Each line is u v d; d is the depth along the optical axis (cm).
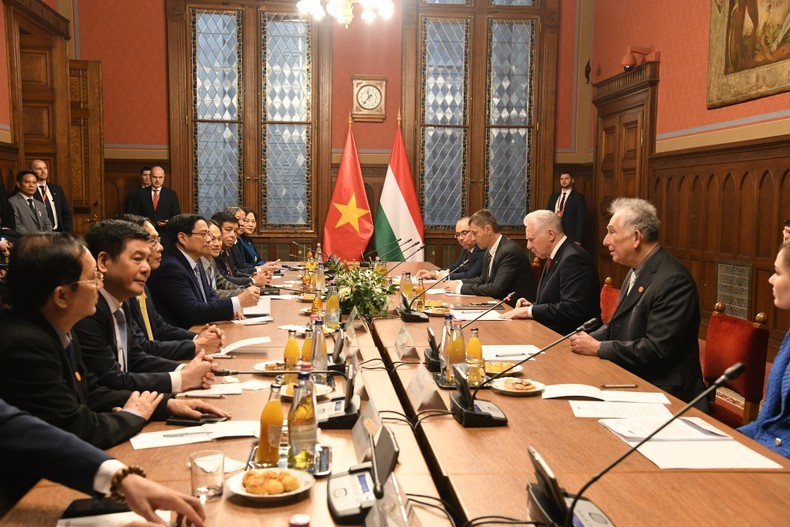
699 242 736
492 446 205
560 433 217
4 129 742
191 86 947
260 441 185
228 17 948
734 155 674
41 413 190
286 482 166
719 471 186
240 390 255
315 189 976
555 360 315
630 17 876
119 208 953
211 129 958
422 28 967
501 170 989
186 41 942
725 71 685
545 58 974
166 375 255
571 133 998
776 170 619
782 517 159
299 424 183
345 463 186
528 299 546
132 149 949
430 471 204
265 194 973
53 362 196
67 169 809
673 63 782
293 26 958
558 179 1000
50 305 200
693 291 334
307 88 966
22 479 184
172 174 951
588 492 172
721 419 321
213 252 545
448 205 990
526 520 156
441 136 983
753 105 651
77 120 855
